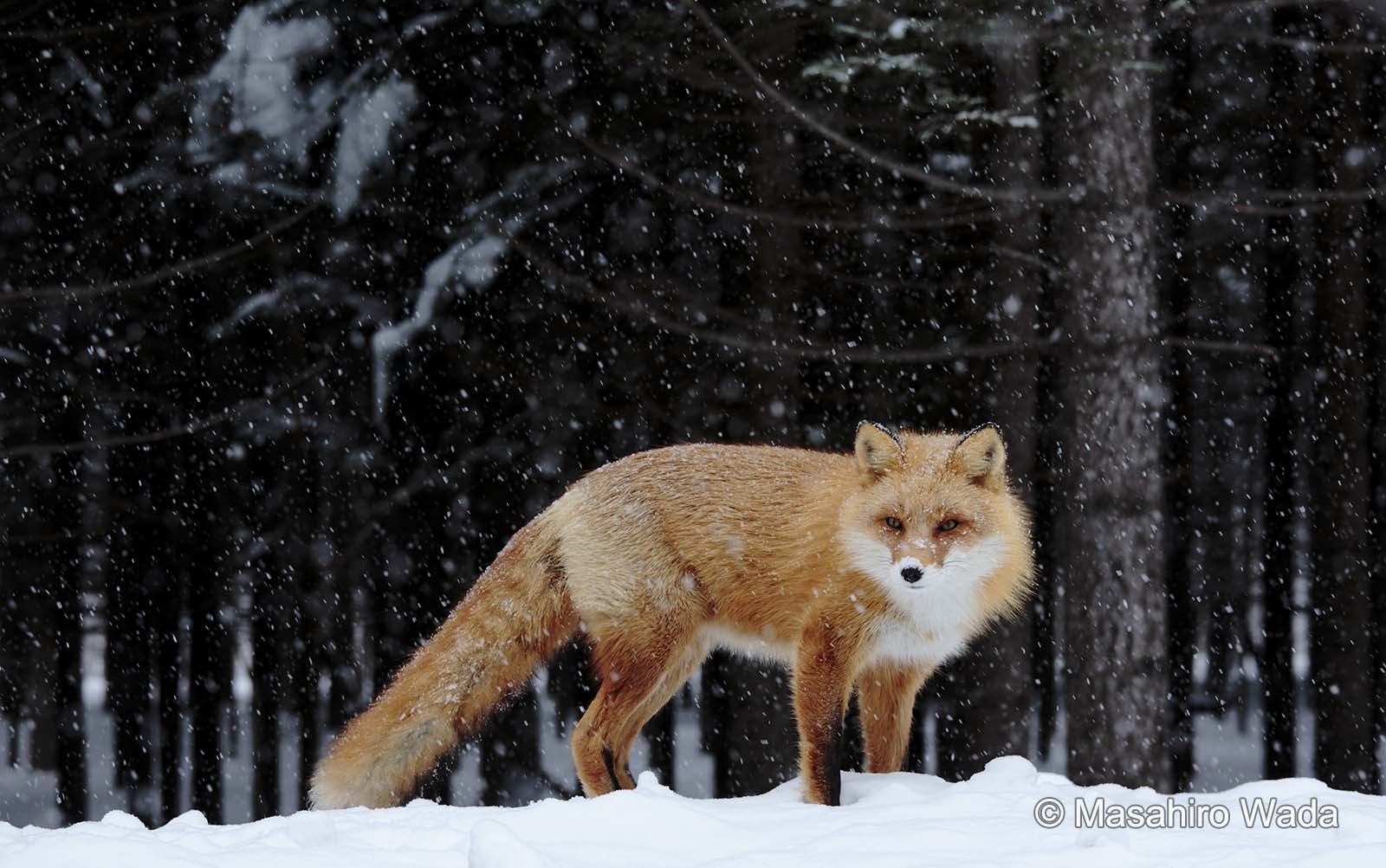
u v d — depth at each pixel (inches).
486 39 580.4
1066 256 481.4
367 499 655.8
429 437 647.8
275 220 605.0
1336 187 641.0
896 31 480.4
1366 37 638.5
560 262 607.8
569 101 577.6
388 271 613.6
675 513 326.6
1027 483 576.7
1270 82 697.6
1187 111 692.1
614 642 325.4
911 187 609.9
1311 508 668.1
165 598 704.4
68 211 635.5
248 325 641.6
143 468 680.4
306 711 681.0
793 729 573.9
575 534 335.3
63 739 741.9
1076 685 470.3
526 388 619.5
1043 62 579.5
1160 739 462.0
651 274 627.2
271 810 688.4
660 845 210.8
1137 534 464.8
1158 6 500.1
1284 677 744.3
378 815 260.2
